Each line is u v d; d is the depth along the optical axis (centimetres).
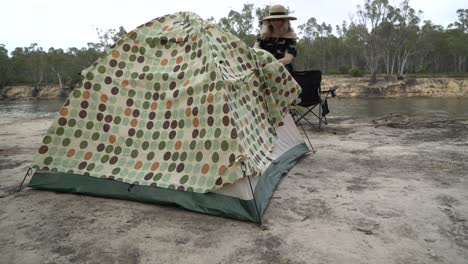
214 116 295
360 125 791
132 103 341
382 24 5288
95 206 307
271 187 331
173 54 340
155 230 261
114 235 254
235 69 348
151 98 337
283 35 489
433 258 219
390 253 225
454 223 266
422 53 7100
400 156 472
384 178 377
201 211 288
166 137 321
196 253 228
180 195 298
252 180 289
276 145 385
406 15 5500
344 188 347
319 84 636
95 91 348
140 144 331
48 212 295
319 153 498
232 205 280
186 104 315
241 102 337
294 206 303
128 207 305
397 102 2673
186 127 312
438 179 371
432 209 292
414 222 268
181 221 277
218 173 282
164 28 354
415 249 230
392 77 4900
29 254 230
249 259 220
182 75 325
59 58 6794
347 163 442
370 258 219
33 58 6981
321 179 377
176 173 305
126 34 354
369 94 4503
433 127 728
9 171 421
